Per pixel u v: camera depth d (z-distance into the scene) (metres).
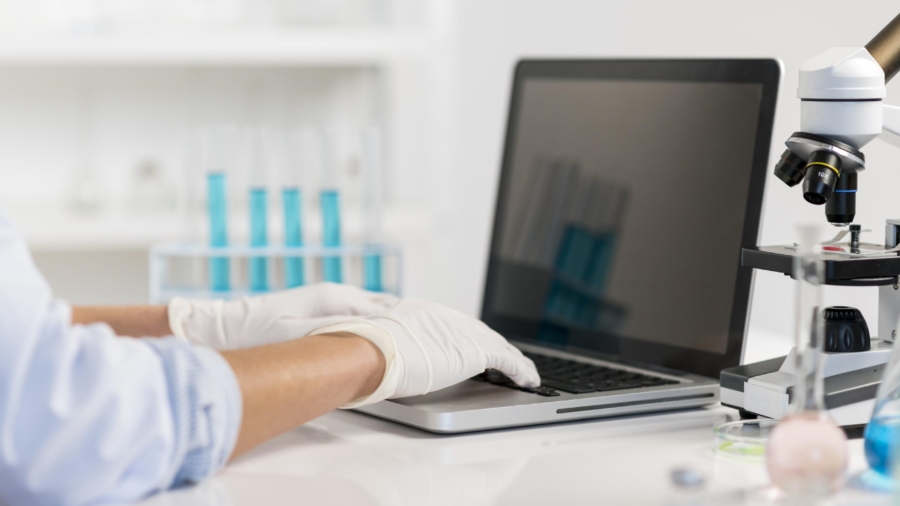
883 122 0.86
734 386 0.89
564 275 1.34
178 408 0.67
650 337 1.18
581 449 0.82
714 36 1.75
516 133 1.46
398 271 1.83
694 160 1.16
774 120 1.07
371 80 2.98
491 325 1.45
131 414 0.64
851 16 1.37
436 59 2.88
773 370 0.91
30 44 2.54
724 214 1.11
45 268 2.78
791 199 1.49
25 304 0.64
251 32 2.62
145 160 2.87
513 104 1.47
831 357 0.85
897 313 0.90
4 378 0.62
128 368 0.65
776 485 0.66
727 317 1.09
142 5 2.74
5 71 2.87
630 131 1.26
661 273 1.18
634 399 0.94
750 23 1.63
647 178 1.22
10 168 2.91
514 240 1.44
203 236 1.94
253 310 1.05
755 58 1.10
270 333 1.02
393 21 2.79
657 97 1.23
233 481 0.73
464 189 2.88
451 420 0.85
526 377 0.95
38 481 0.62
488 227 2.83
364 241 1.86
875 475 0.71
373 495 0.69
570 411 0.91
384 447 0.83
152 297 1.82
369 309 1.05
